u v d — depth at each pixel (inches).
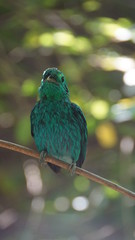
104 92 576.7
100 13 634.8
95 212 587.5
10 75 566.6
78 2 624.7
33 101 590.9
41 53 603.5
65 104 386.0
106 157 629.3
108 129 534.6
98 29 524.7
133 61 522.3
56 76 381.7
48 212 600.1
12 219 639.1
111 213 587.5
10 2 576.7
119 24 524.7
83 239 587.5
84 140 404.5
